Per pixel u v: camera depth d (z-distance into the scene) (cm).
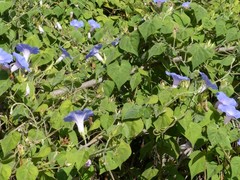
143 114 116
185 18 145
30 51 131
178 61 138
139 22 139
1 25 147
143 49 138
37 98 135
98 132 123
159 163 135
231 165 115
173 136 121
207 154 120
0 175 101
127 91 138
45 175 109
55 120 120
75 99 131
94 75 144
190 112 117
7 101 130
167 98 119
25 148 112
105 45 144
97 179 143
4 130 132
